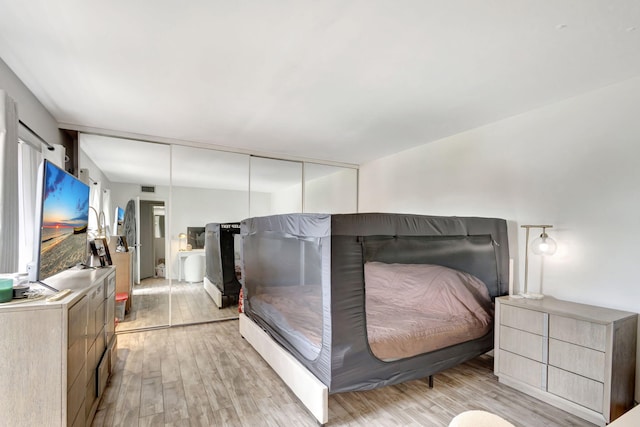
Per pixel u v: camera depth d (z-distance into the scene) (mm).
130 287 4047
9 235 1780
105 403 2113
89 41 1773
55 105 2715
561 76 2158
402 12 1517
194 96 2535
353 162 5043
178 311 4086
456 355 2389
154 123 3203
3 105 1725
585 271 2395
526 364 2264
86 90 2418
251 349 3102
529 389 2264
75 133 3359
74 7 1478
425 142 3836
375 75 2172
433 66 2045
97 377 1984
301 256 2301
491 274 2773
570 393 2025
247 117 3021
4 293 1365
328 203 5078
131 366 2689
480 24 1604
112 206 4117
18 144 2041
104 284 2275
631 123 2176
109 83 2301
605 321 1882
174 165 4207
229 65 2045
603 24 1592
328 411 2059
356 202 5238
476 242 2703
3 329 1291
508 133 2969
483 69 2078
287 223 2441
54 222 1747
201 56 1937
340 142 3877
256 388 2338
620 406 1931
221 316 4234
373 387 2000
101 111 2865
